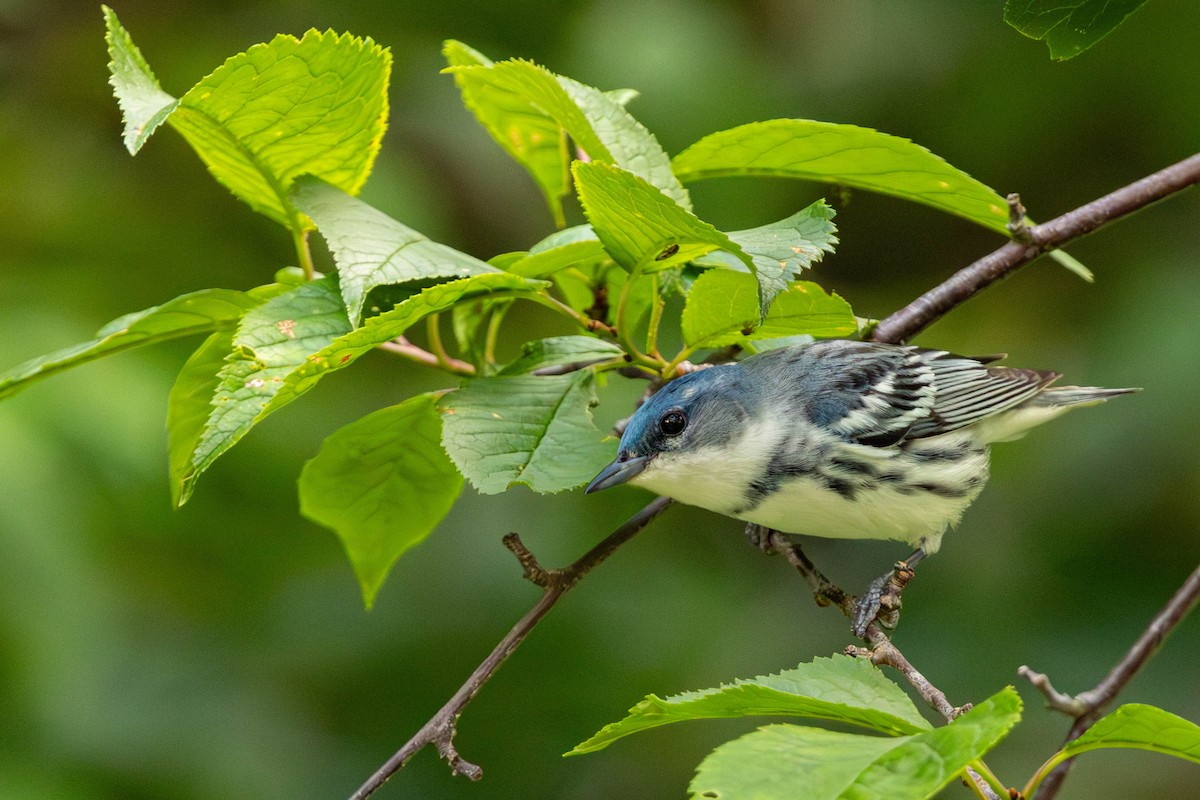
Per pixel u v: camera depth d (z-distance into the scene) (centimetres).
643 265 588
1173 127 1279
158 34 1402
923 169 653
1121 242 1290
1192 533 1166
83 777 1049
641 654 1189
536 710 1181
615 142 618
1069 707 472
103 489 1053
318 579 1228
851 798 414
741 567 1265
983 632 1173
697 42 1293
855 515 769
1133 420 1136
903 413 774
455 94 1394
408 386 1250
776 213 1278
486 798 1156
